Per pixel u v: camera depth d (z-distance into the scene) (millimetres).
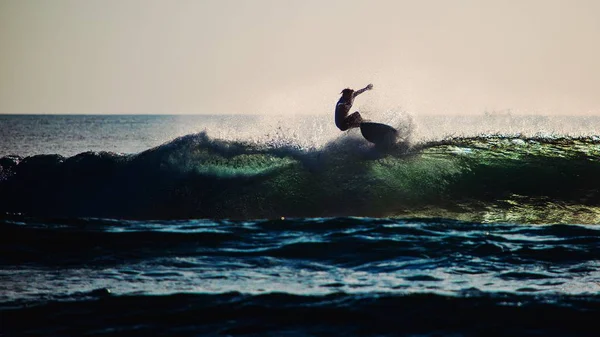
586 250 8094
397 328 5336
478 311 5684
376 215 11062
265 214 11391
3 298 6266
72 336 5277
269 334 5266
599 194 11461
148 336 5262
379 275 7027
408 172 11953
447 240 8664
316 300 6066
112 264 7672
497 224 9844
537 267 7320
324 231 9312
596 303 5848
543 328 5277
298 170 12172
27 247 8500
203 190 12047
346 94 12523
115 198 12320
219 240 8867
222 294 6312
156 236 9102
